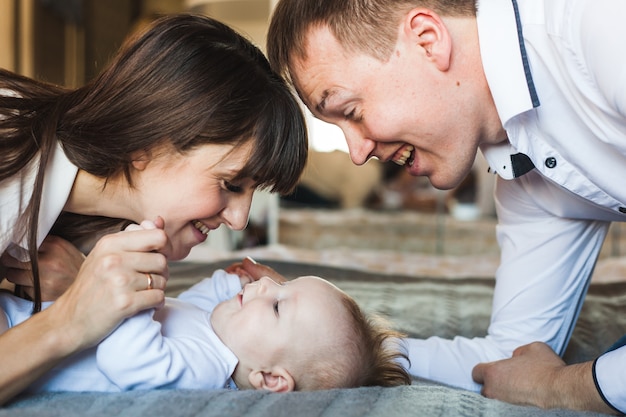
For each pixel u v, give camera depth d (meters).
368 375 1.21
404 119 1.10
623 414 0.98
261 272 1.46
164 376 1.01
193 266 2.12
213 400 0.88
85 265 0.95
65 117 1.08
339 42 1.09
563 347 1.40
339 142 3.75
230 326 1.20
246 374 1.18
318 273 2.10
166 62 1.09
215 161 1.10
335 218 4.70
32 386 1.00
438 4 1.07
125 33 5.09
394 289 1.97
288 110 1.16
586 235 1.37
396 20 1.07
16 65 3.77
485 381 1.21
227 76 1.10
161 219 1.06
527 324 1.37
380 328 1.31
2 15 3.70
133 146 1.07
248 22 3.57
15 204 1.04
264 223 3.68
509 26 1.05
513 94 1.05
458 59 1.09
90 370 1.02
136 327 0.99
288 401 0.88
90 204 1.15
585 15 0.94
